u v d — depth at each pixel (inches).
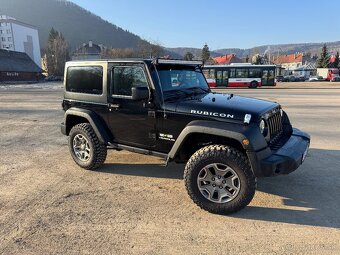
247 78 1350.9
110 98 201.9
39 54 4771.2
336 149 272.1
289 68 4335.6
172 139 179.6
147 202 175.5
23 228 149.3
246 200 155.5
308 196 180.1
